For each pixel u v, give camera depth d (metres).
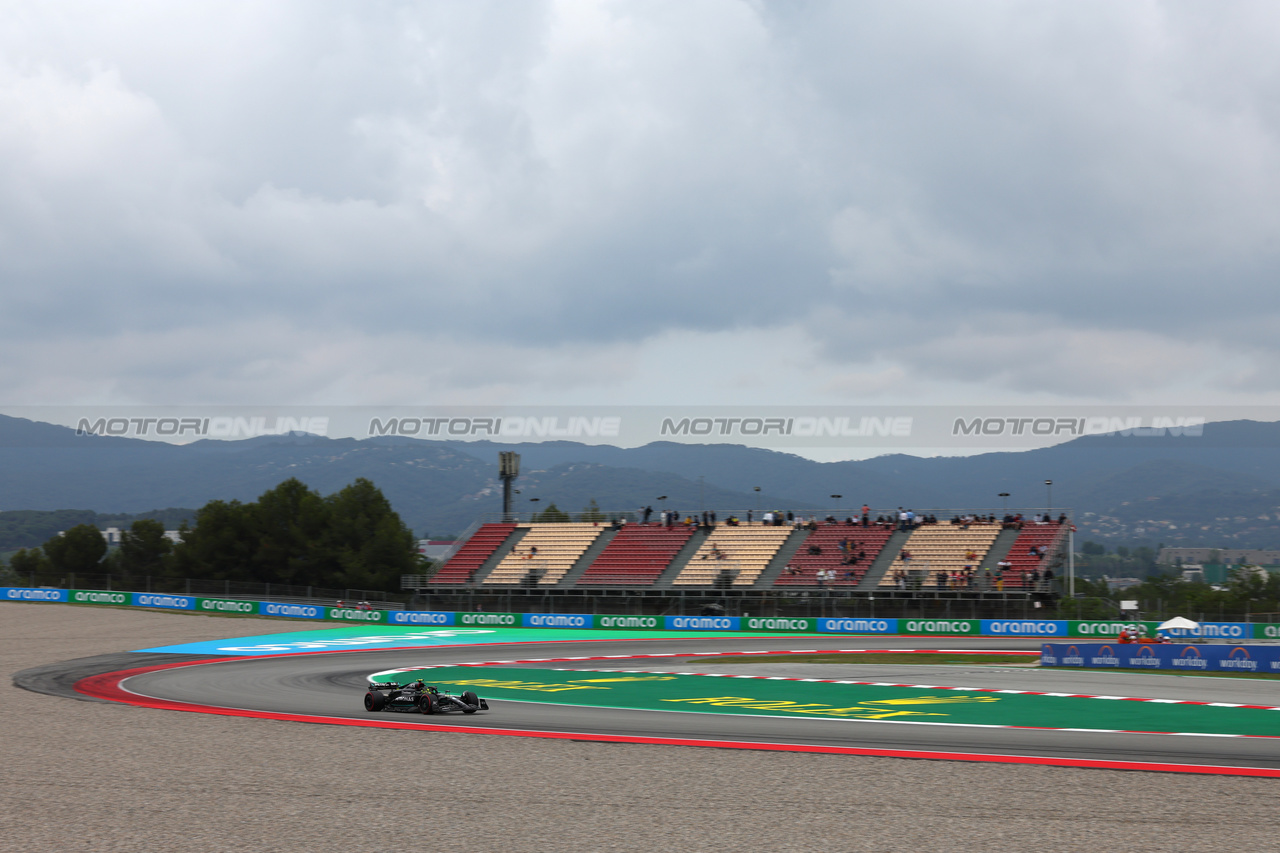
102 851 9.23
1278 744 15.82
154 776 12.79
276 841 9.59
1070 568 57.28
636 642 45.16
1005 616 51.34
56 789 11.95
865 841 9.64
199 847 9.38
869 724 18.23
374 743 15.77
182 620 53.59
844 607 52.94
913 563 56.94
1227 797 11.55
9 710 20.55
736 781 12.48
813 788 12.05
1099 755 14.60
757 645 43.75
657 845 9.49
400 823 10.30
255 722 18.58
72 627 49.16
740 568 59.41
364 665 33.34
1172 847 9.47
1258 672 30.42
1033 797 11.54
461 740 16.08
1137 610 50.78
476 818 10.52
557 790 11.92
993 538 57.81
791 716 19.56
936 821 10.41
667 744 15.55
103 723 18.39
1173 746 15.53
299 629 51.47
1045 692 24.52
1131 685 26.38
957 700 22.67
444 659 36.12
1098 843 9.58
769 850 9.35
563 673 30.53
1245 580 84.00
